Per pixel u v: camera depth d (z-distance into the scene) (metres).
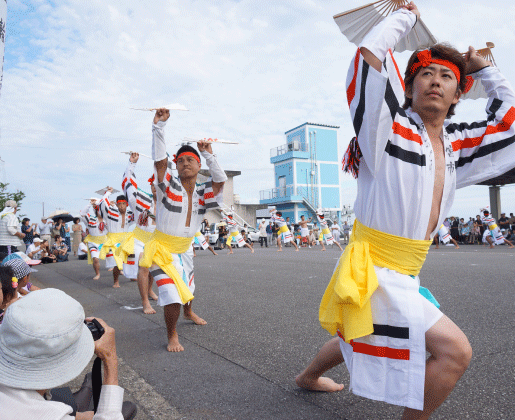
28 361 1.08
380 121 1.56
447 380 1.55
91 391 1.81
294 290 6.09
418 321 1.58
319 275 7.75
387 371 1.61
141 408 2.29
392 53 1.69
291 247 21.30
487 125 1.86
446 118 1.96
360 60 1.58
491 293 5.15
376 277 1.64
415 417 1.63
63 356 1.13
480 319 3.89
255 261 11.62
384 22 1.62
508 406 2.15
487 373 2.59
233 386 2.56
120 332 4.03
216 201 3.64
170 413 2.22
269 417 2.13
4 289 2.14
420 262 1.69
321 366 2.27
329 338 3.51
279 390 2.47
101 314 4.94
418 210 1.64
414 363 1.57
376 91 1.54
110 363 1.41
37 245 8.02
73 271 10.44
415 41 1.88
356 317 1.63
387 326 1.62
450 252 12.61
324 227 16.83
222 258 13.38
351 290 1.60
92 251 8.52
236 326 4.07
